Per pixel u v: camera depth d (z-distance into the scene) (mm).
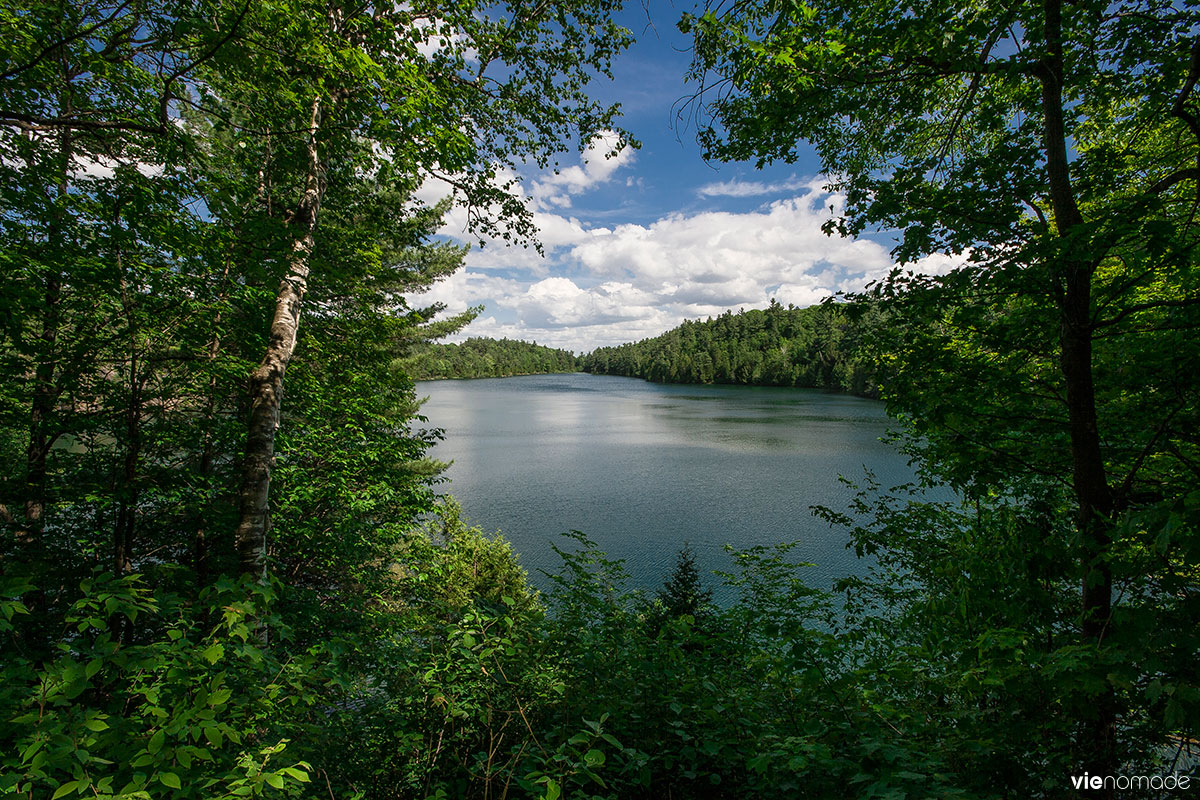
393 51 4594
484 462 44031
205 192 4246
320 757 2822
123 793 1321
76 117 3953
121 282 5055
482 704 3148
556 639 3680
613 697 3266
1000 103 4004
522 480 37625
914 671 3268
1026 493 4383
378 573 8203
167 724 1555
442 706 3248
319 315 8344
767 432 55094
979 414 4016
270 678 2457
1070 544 2707
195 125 6703
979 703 2979
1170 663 1850
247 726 2146
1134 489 3500
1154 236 2467
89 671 1576
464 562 12359
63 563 5793
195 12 3320
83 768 1418
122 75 3746
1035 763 2625
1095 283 3936
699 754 3010
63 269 4441
